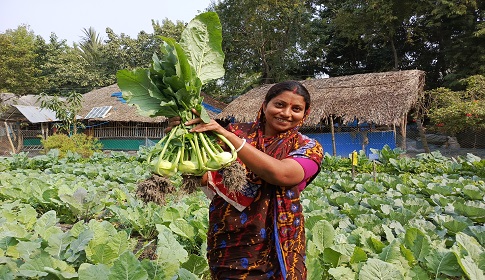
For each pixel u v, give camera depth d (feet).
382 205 20.08
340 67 107.04
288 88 7.48
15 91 109.29
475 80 59.57
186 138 7.16
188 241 16.61
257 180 7.51
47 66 130.21
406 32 90.12
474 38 76.95
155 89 7.12
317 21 96.63
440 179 30.99
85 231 13.06
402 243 14.23
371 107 56.03
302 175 7.18
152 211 19.29
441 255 12.64
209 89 104.63
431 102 63.77
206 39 7.91
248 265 7.47
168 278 11.01
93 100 98.37
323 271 12.60
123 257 9.86
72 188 27.12
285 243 7.50
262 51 94.32
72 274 10.82
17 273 11.43
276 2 84.69
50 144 60.23
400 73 61.16
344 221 18.15
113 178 35.40
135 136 85.51
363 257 12.53
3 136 97.96
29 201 24.17
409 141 77.00
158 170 7.03
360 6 86.74
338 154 63.82
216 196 8.03
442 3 76.54
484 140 70.59
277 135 7.65
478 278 11.44
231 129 8.13
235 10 88.43
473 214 19.54
